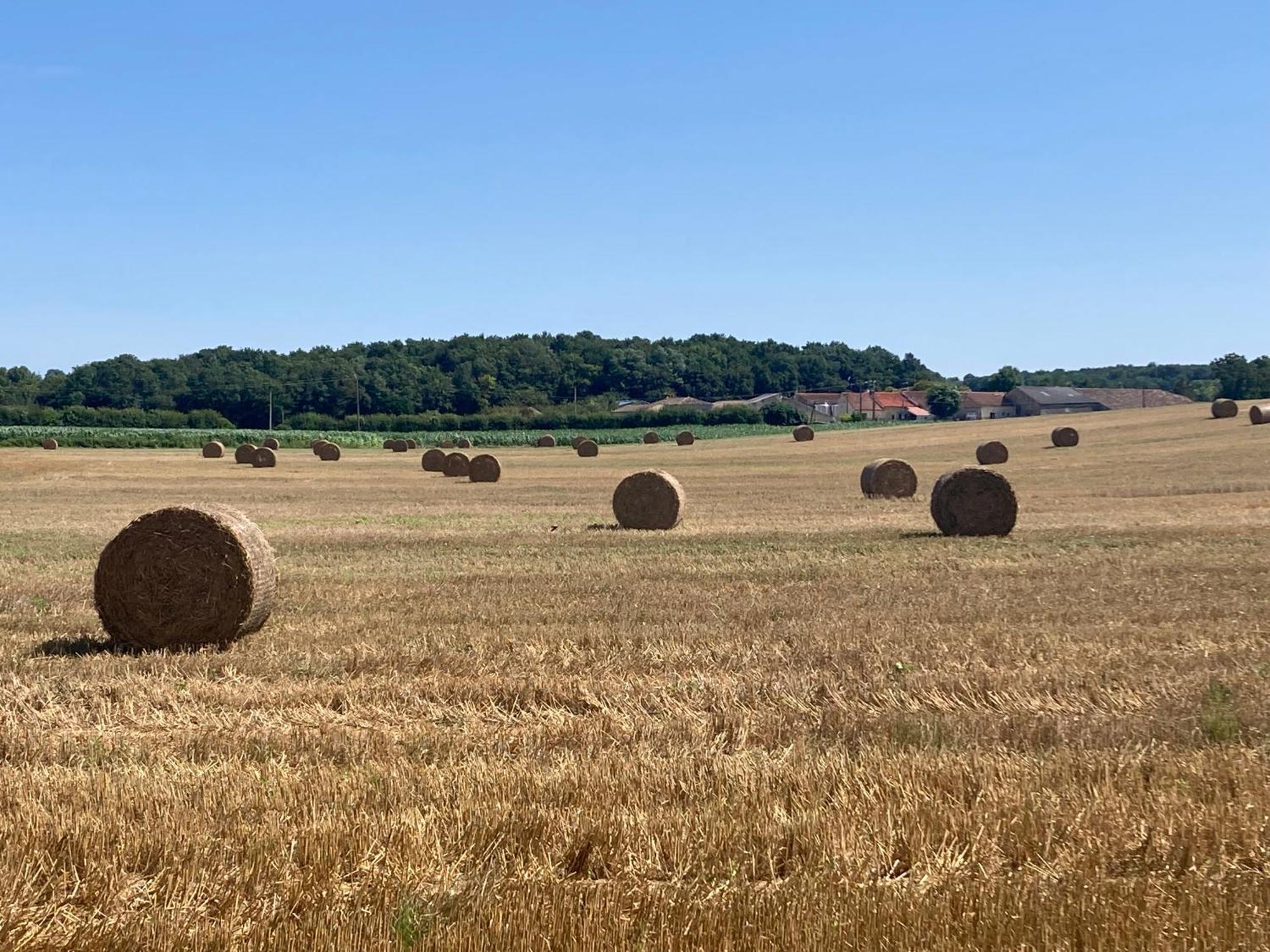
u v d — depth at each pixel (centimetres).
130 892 595
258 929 547
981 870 613
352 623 1434
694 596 1627
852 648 1220
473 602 1588
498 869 617
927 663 1150
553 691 1041
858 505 3644
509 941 524
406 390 15062
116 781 761
